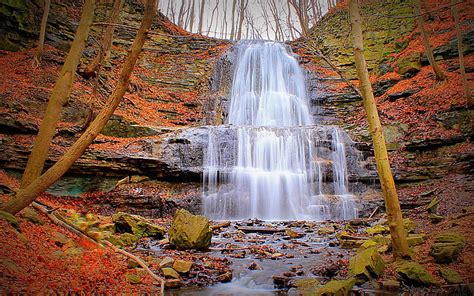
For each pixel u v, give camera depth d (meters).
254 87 22.11
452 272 5.25
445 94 15.30
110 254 5.96
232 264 6.56
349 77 21.70
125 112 16.36
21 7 16.27
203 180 12.83
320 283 5.28
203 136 13.72
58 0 18.80
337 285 4.81
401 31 22.19
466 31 18.61
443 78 16.34
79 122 13.47
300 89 21.59
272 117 20.38
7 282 3.54
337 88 20.81
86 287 4.20
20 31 16.33
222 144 13.78
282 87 22.08
